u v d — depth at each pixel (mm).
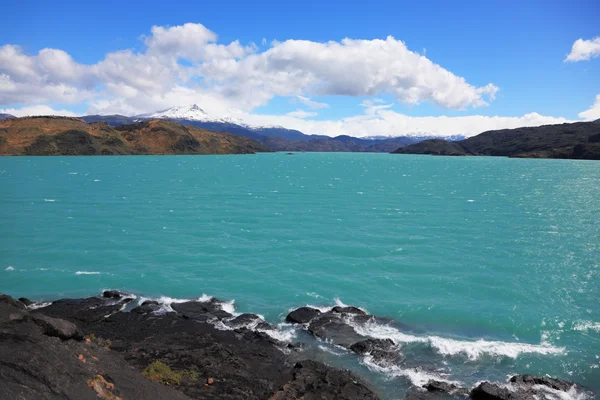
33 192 88312
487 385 17484
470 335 24344
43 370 11289
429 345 22484
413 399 17156
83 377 12023
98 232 50250
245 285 32250
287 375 18641
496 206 74125
